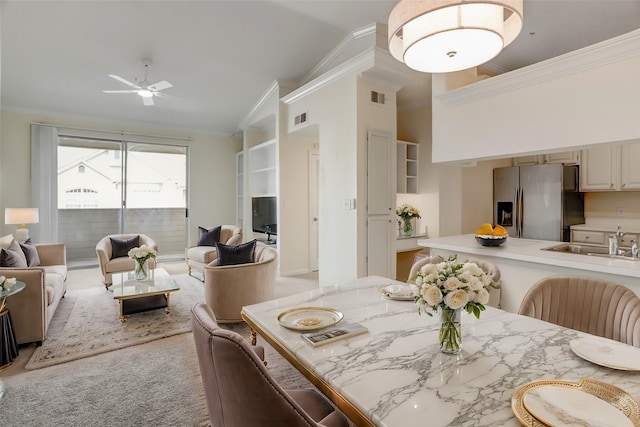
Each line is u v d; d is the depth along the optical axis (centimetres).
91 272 568
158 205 685
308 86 459
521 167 475
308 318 154
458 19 148
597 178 437
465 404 91
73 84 494
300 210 572
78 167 608
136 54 434
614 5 303
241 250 380
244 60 470
